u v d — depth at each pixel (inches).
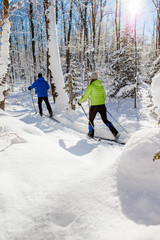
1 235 44.1
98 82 175.5
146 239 33.5
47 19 307.0
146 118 262.1
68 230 43.3
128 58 345.7
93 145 159.8
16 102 442.0
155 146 53.1
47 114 296.4
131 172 53.5
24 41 786.2
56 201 55.4
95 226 42.3
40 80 270.8
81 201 52.7
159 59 332.2
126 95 362.6
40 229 45.3
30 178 69.2
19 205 54.6
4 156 84.4
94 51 434.0
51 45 311.1
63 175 74.4
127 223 40.6
